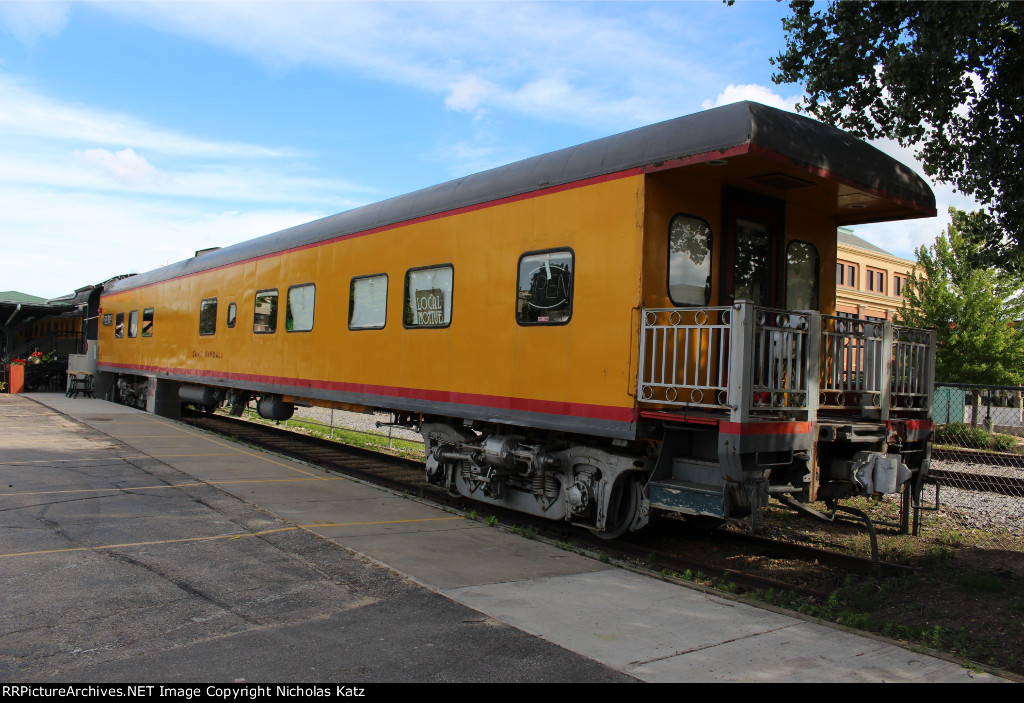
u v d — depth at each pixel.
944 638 4.28
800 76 6.57
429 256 7.91
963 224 6.99
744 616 4.36
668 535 6.94
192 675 3.27
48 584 4.46
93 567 4.82
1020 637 4.35
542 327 6.42
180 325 14.87
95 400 19.91
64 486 7.42
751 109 5.05
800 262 6.83
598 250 5.93
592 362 5.92
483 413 7.02
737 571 5.71
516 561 5.43
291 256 10.80
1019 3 5.39
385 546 5.61
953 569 5.83
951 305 19.53
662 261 5.70
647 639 3.88
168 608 4.14
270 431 15.05
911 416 6.64
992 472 10.43
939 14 5.36
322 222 10.27
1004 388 8.65
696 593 4.82
